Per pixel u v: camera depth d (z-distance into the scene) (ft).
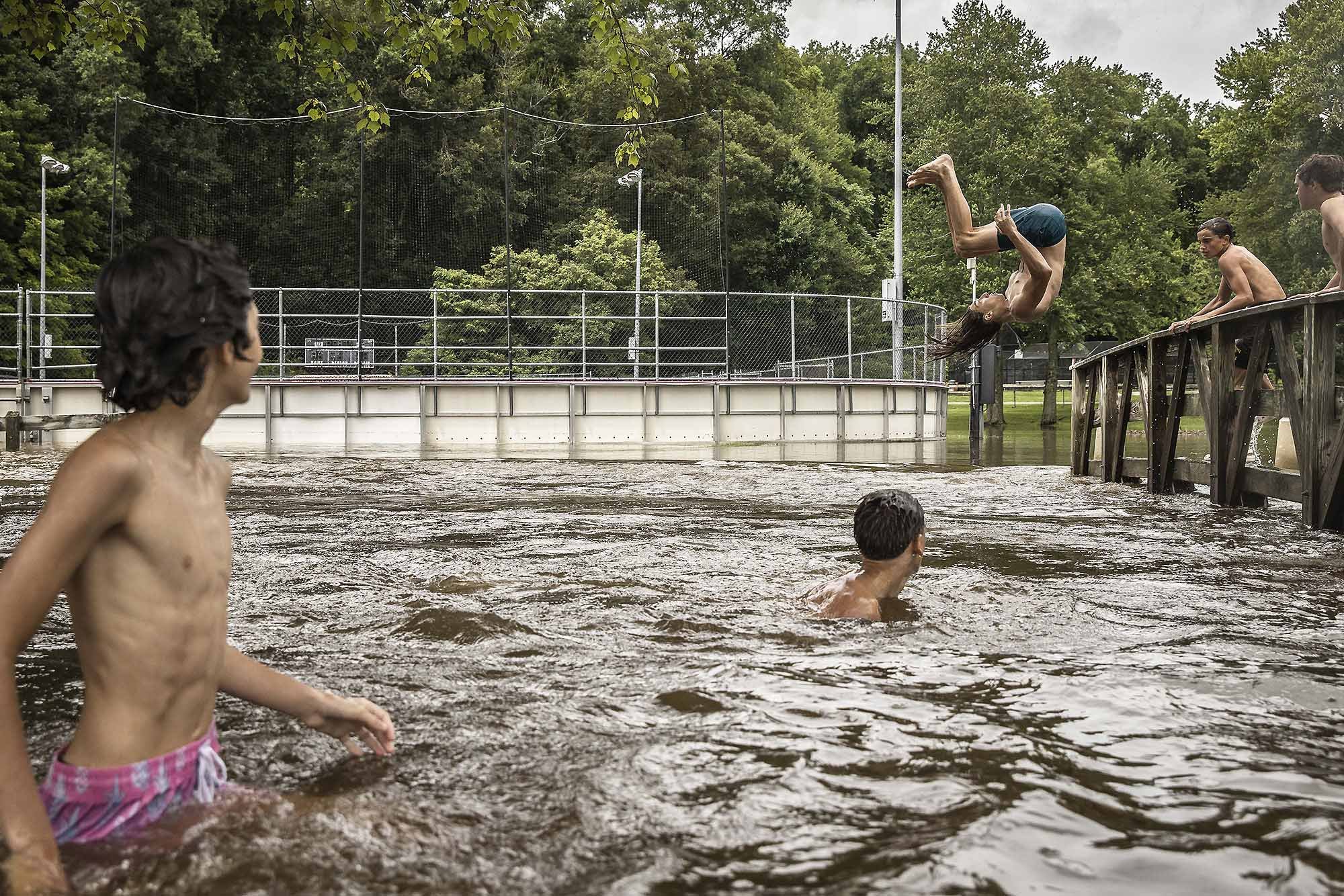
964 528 19.43
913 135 163.22
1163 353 27.76
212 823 5.27
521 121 141.38
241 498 26.40
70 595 5.32
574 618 10.78
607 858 4.91
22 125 113.39
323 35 24.90
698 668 8.66
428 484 31.65
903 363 80.02
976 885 4.62
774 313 94.89
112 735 5.25
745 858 4.90
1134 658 8.98
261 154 128.67
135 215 120.88
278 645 9.59
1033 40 115.24
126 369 5.09
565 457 51.03
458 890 4.55
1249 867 4.80
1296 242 100.89
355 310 128.57
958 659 8.95
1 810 4.71
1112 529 19.26
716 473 37.19
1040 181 111.86
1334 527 18.60
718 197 151.33
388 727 6.51
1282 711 7.35
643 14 171.83
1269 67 108.58
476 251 134.92
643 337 105.91
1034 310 16.02
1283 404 20.92
